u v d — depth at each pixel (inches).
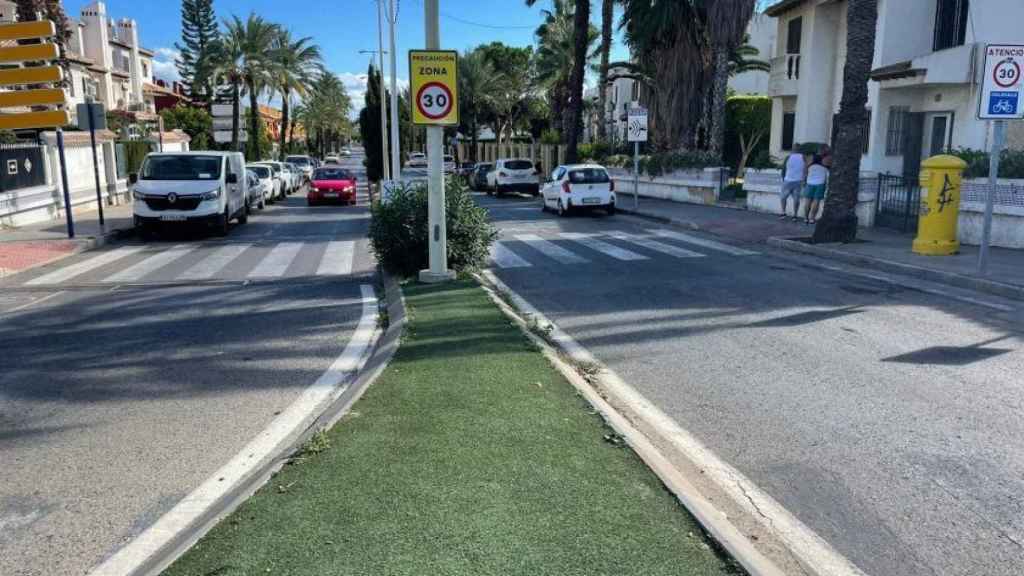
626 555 129.5
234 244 677.9
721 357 281.9
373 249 459.2
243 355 295.9
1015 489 172.2
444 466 166.4
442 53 391.9
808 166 742.5
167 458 194.5
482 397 214.8
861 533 153.3
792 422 215.2
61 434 212.7
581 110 1291.8
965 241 556.1
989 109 411.5
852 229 558.9
